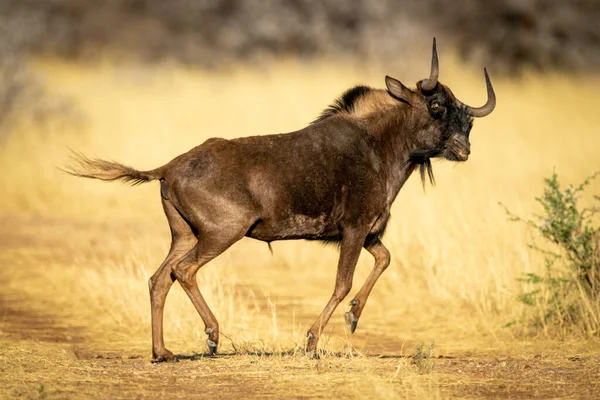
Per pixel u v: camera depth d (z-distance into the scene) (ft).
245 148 97.60
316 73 342.03
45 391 82.48
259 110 280.31
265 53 425.69
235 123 266.98
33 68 313.73
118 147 235.40
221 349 106.93
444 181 189.26
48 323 122.01
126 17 488.02
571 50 403.54
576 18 412.57
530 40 398.21
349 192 99.86
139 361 97.81
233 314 118.42
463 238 140.26
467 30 410.72
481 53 390.63
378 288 142.61
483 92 309.63
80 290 137.18
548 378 90.68
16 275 148.25
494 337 115.44
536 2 409.08
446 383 88.33
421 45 361.71
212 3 482.28
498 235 140.05
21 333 115.34
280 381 88.12
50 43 443.73
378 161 102.68
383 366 95.04
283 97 297.94
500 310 124.47
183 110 283.18
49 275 145.48
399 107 105.09
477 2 414.41
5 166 215.72
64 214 200.54
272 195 96.94
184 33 478.18
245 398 82.33
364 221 100.78
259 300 136.56
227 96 305.12
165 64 387.34
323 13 434.30
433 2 414.21
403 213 159.33
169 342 112.37
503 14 411.54
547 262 121.70
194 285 96.73
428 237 145.18
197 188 95.25
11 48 253.44
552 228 118.93
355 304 102.53
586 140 244.22
